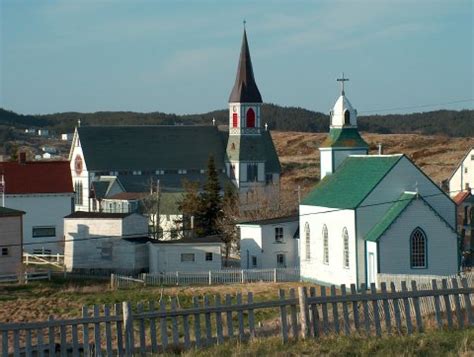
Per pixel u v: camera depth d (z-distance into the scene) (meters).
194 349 72.81
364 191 163.25
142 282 173.62
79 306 148.50
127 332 72.94
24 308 147.88
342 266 166.00
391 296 76.88
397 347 69.19
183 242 195.88
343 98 194.75
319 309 87.19
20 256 183.38
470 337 71.12
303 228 183.12
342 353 68.62
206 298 77.69
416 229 157.38
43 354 72.00
